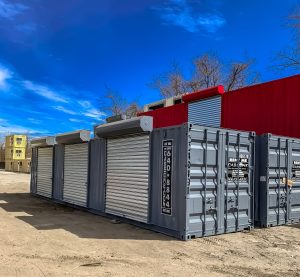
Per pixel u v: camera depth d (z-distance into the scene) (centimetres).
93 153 1361
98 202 1298
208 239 917
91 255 750
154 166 1020
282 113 1373
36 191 1900
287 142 1154
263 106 1448
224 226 985
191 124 920
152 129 1035
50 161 1750
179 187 925
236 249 827
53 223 1116
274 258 763
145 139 1059
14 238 891
